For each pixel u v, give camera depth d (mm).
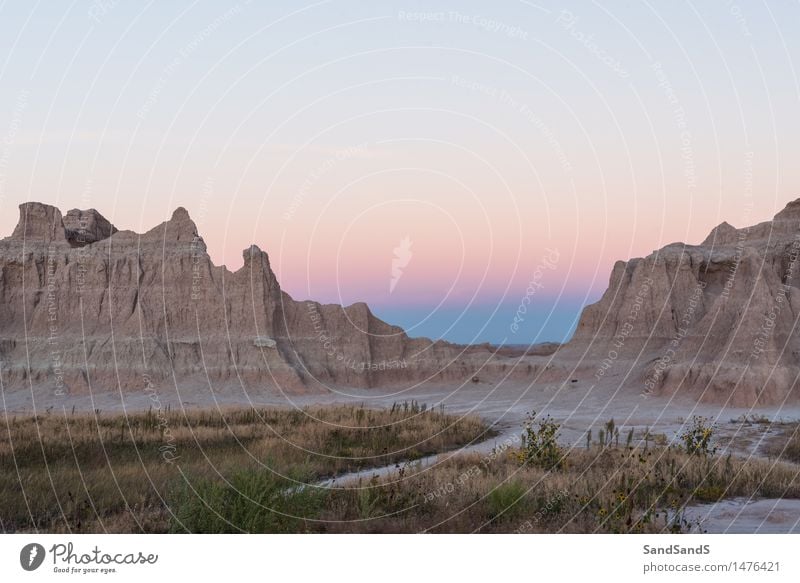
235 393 68875
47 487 16734
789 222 68938
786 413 44062
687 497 17406
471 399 63469
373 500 15500
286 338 78125
